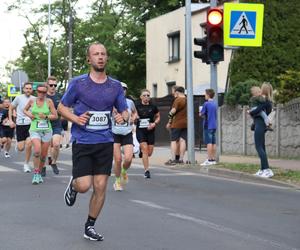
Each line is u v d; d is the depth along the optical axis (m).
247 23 15.74
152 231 7.42
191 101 16.42
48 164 15.87
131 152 11.13
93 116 6.68
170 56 35.22
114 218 8.27
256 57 26.66
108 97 6.73
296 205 9.75
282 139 18.33
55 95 12.97
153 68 37.25
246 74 26.53
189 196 10.62
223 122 21.30
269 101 13.27
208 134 15.94
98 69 6.68
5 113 18.92
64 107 6.67
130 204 9.52
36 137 11.91
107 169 6.80
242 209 9.26
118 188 11.22
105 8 48.06
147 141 13.48
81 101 6.70
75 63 50.56
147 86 37.97
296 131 17.66
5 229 7.47
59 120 13.54
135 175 14.09
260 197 10.66
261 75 26.72
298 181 12.56
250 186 12.33
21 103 14.12
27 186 11.54
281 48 27.00
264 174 13.22
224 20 15.78
